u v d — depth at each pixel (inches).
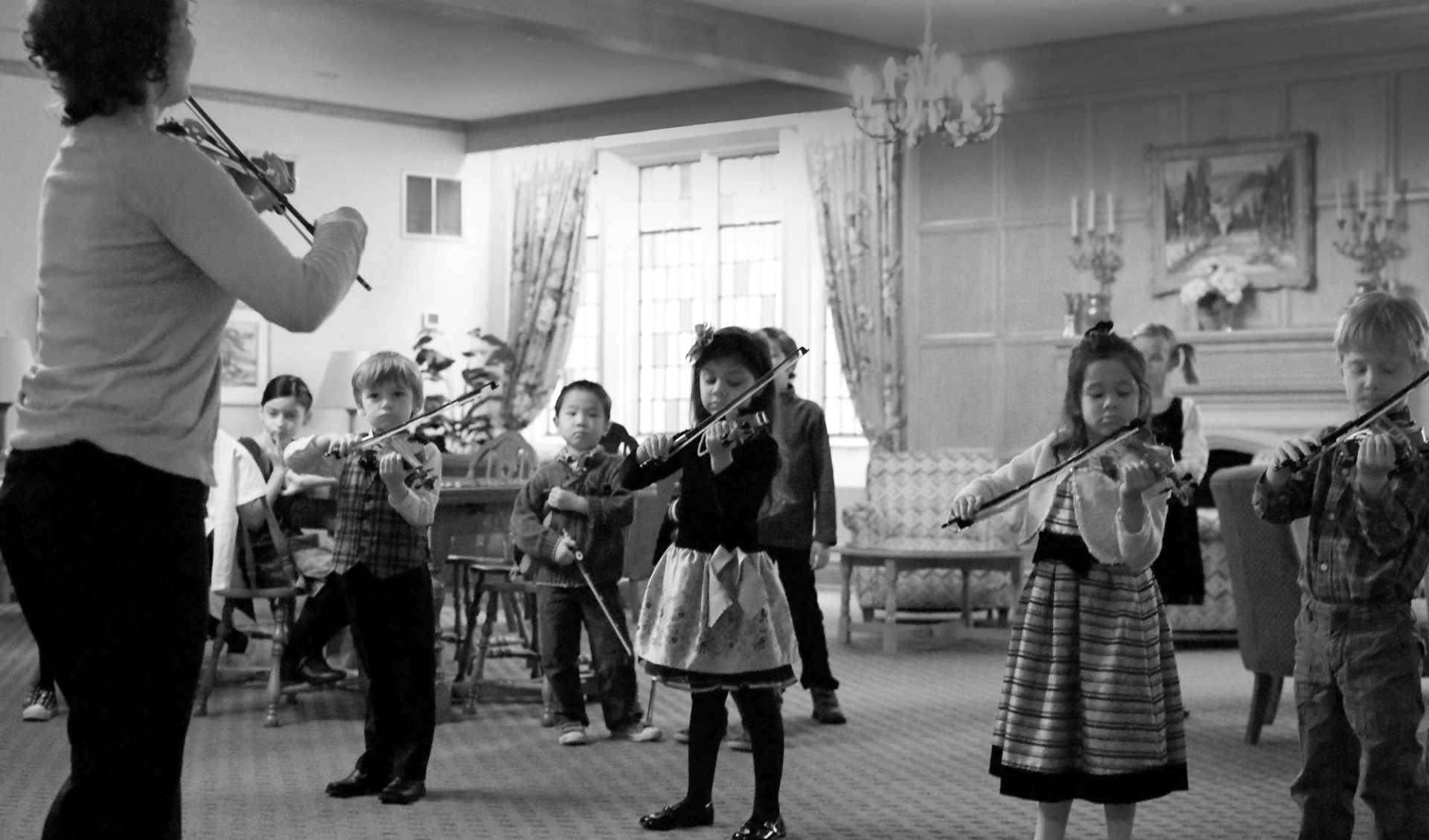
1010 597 334.6
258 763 194.1
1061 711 129.0
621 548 212.1
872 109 313.9
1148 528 127.1
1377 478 120.9
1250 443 363.6
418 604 170.9
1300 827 138.8
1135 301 390.6
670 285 484.1
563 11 331.0
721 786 180.5
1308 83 370.3
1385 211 361.4
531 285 491.2
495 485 249.4
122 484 85.5
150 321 87.5
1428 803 122.7
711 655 151.8
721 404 154.5
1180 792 177.5
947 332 418.0
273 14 358.0
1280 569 197.5
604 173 491.2
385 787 174.1
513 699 245.6
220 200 87.1
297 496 232.7
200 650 89.7
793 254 455.8
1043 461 134.8
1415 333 125.4
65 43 86.7
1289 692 257.1
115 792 86.5
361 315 469.1
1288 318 372.5
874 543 343.0
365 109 468.1
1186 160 381.7
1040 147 403.5
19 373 381.7
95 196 86.4
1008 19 370.3
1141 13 366.0
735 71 387.2
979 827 160.7
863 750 205.2
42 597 87.3
